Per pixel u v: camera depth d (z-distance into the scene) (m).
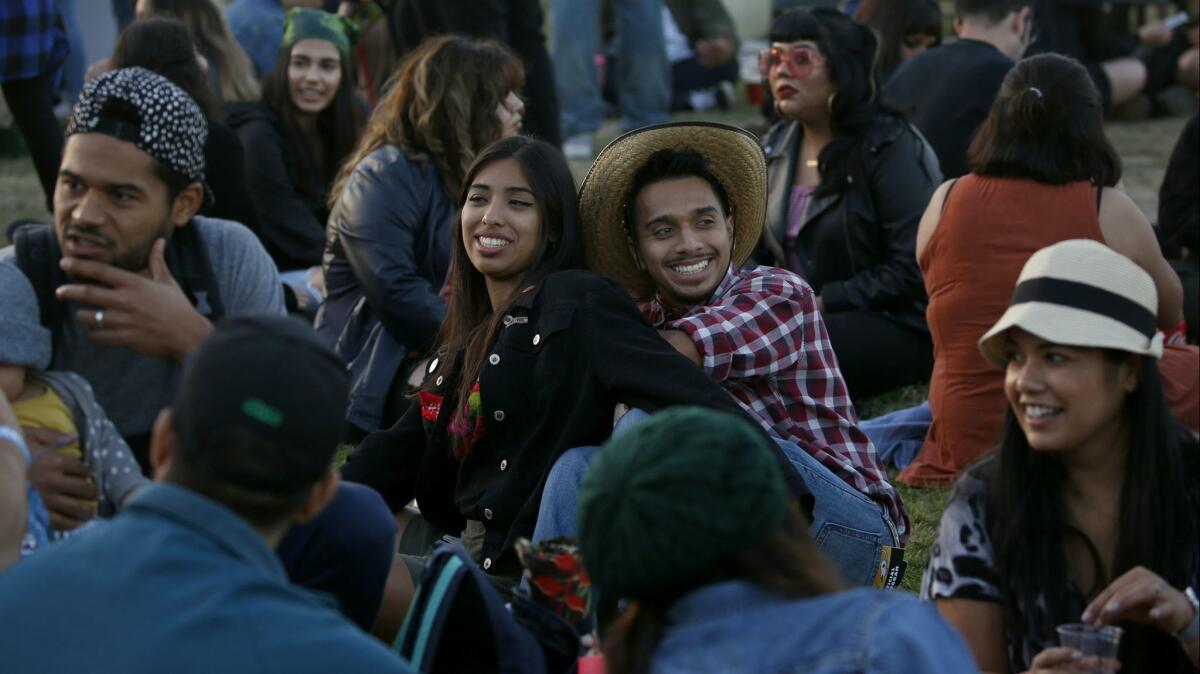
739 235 4.11
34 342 2.99
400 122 5.34
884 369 5.81
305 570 2.87
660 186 3.82
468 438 3.64
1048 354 2.70
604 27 12.10
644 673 2.09
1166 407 2.70
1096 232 4.66
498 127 5.29
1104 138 4.71
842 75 5.74
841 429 3.80
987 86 6.43
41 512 2.86
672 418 2.11
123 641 1.97
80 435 3.03
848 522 3.61
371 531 2.91
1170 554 2.70
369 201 5.23
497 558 3.51
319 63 6.57
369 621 2.99
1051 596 2.73
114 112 3.07
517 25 8.16
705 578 2.08
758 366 3.69
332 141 6.75
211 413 2.07
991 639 2.79
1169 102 11.58
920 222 5.44
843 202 5.82
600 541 2.07
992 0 6.59
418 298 5.16
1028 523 2.75
